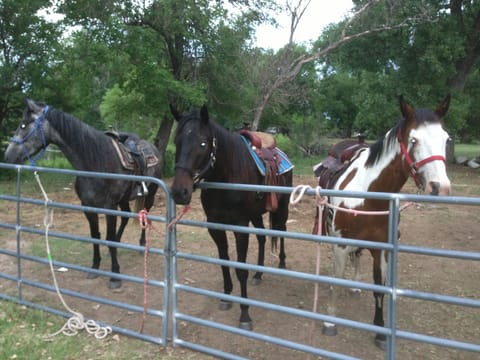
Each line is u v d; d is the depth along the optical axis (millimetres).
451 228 7090
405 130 2766
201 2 12414
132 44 11719
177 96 12852
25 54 12844
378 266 3115
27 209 8508
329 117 37375
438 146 2525
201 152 2879
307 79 22703
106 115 21703
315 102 25438
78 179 4539
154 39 12094
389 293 2312
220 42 12781
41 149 4543
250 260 5426
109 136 4961
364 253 5668
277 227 4809
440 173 2467
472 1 16688
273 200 3822
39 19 12836
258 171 3719
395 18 14133
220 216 3480
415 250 2223
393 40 15961
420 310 3877
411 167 2676
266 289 4430
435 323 3611
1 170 12875
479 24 16844
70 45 14422
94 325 3441
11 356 2979
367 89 16750
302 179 13609
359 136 4434
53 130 4438
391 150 2908
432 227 7168
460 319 3684
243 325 3451
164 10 11977
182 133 2902
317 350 2562
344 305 4012
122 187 4781
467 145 40375
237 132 3986
